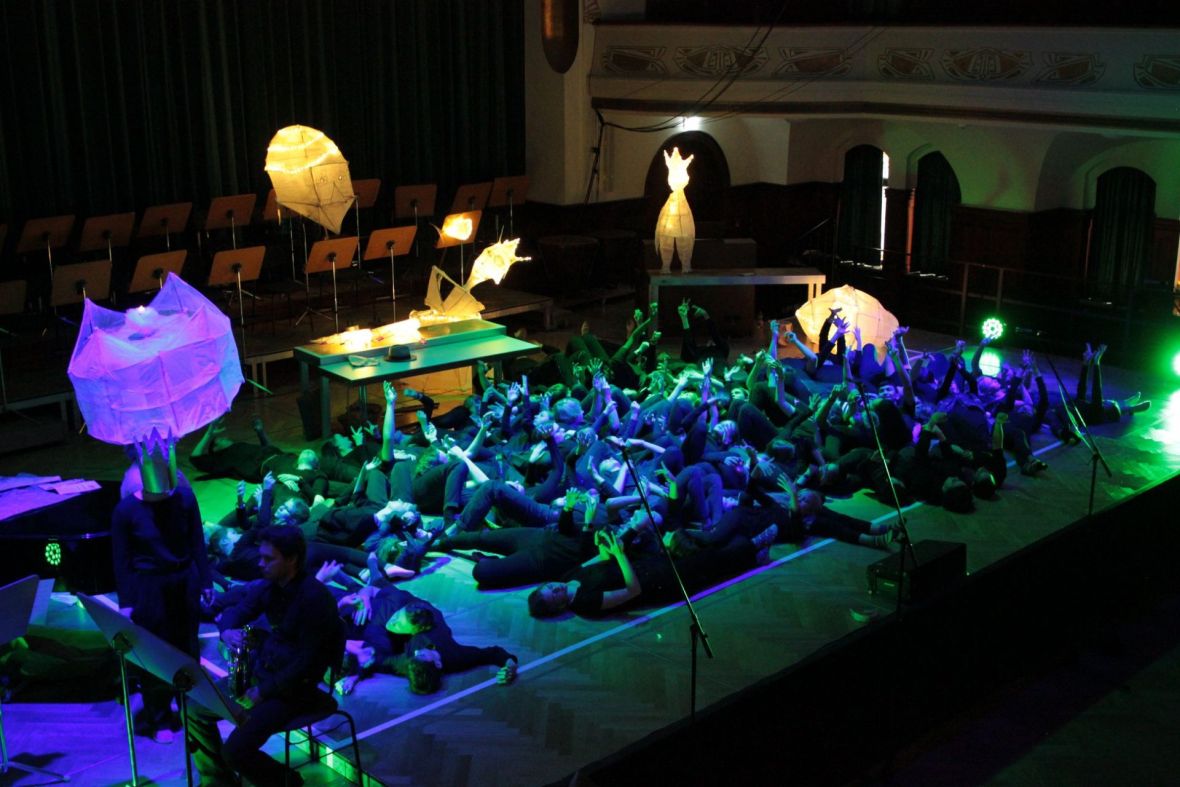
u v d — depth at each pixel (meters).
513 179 15.35
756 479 8.77
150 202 13.66
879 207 17.33
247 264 12.01
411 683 6.81
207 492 9.65
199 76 13.73
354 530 8.25
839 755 6.73
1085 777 6.99
